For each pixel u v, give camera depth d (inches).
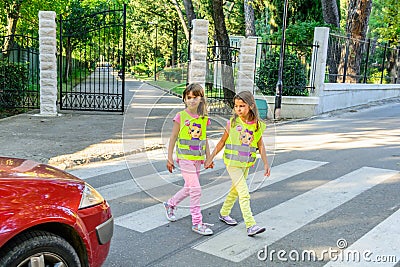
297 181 247.3
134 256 153.6
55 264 109.1
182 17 989.2
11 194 107.7
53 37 487.5
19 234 103.9
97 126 426.9
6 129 399.9
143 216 193.2
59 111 528.4
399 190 229.9
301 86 557.3
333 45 633.0
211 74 337.1
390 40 967.0
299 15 856.9
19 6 716.0
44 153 302.8
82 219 117.4
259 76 559.5
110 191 228.7
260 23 1073.5
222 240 167.9
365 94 713.6
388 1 952.9
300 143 365.7
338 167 280.7
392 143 366.0
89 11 961.5
